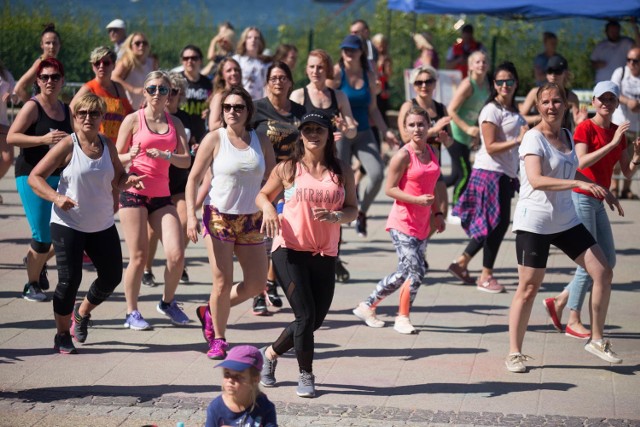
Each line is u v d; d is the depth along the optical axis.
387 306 23.25
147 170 20.25
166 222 20.61
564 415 16.25
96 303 19.23
